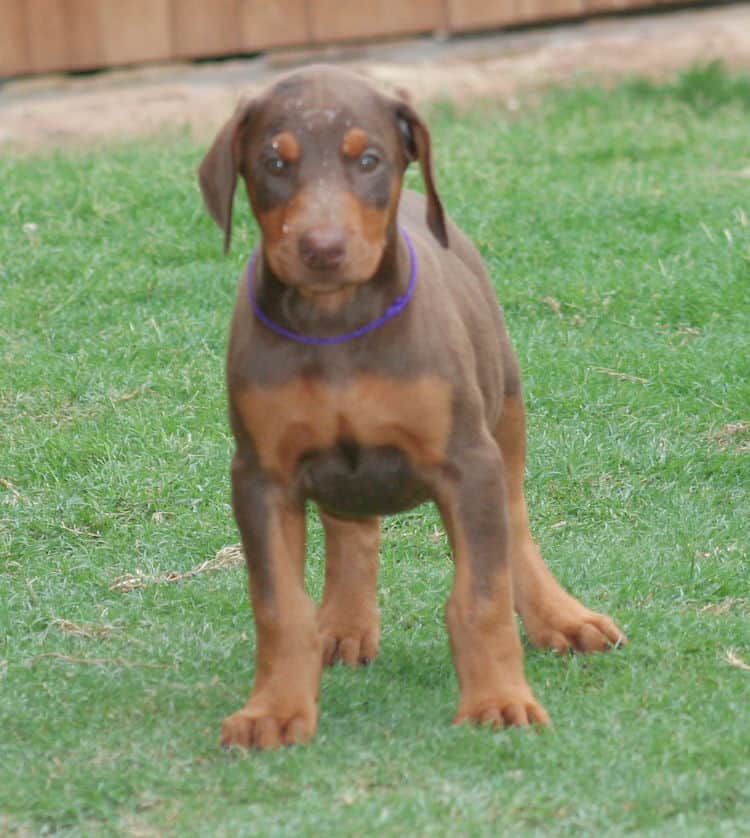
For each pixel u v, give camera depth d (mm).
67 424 12672
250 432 7984
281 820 7117
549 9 23188
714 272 14719
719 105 21453
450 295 8352
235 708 8438
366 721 8148
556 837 6961
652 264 15156
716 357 13156
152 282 15102
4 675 8938
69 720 8320
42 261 15578
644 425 12273
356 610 9258
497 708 7922
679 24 23656
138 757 7828
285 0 22531
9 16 21828
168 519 11383
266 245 7680
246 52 22609
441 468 7992
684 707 8156
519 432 9234
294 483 8125
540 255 15484
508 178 17516
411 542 10922
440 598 9992
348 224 7355
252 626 9672
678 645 8992
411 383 7785
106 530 11234
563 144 19250
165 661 9133
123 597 10195
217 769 7648
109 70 22562
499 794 7238
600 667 8773
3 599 10094
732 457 11727
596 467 11727
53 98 21734
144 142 19922
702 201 16625
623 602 9805
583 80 22344
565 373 13047
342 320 7746
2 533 11117
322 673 8906
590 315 14258
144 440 12320
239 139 7816
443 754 7656
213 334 14070
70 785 7574
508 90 22109
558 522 11070
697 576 9992
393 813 7098
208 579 10461
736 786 7273
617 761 7512
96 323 14500
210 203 7898
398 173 7812
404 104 7906
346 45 22984
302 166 7512
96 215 16703
